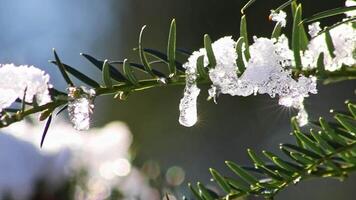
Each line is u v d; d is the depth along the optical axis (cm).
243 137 259
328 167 58
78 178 103
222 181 58
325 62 58
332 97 229
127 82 57
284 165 58
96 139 107
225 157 264
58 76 232
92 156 105
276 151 250
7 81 56
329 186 229
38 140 104
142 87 58
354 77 58
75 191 103
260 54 58
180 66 58
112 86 57
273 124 254
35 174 101
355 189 228
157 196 103
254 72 57
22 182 100
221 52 58
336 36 59
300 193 227
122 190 104
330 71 58
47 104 56
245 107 264
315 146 58
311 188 228
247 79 57
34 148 102
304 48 58
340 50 58
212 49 57
